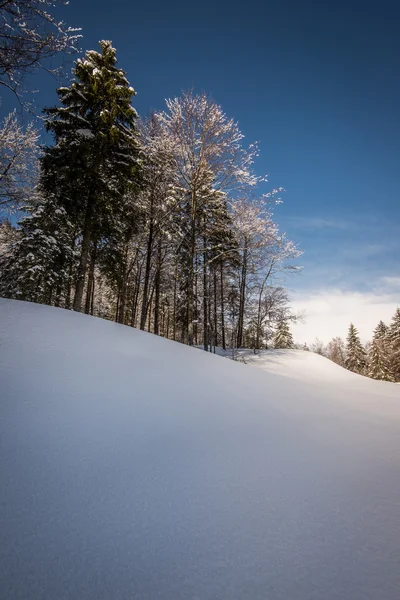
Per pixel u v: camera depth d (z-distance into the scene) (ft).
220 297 82.07
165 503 6.95
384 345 132.16
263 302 71.82
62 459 8.66
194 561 5.23
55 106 37.47
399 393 28.50
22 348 18.33
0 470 7.75
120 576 4.87
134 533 5.89
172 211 48.78
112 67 41.73
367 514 6.80
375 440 12.20
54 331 22.68
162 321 110.52
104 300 107.14
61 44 12.59
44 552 5.27
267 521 6.42
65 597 4.46
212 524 6.26
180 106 40.16
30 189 37.17
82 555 5.26
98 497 7.04
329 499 7.42
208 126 39.63
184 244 51.19
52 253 51.72
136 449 9.70
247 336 92.94
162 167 46.62
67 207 42.45
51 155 38.78
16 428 10.09
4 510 6.31
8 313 24.99
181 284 73.10
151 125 50.49
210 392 16.76
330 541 5.83
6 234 54.24
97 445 9.73
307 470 9.03
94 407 12.65
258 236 61.82
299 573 5.00
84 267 39.58
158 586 4.70
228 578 4.87
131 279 77.61
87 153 38.06
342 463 9.71
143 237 55.47
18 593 4.48
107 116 38.86
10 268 52.49
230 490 7.64
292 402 17.34
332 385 31.42
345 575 4.97
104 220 43.04
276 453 10.14
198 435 11.20
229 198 46.09
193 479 8.11
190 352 26.21
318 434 12.44
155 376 17.88
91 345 21.52
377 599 4.48
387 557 5.40
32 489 7.14
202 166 41.06
